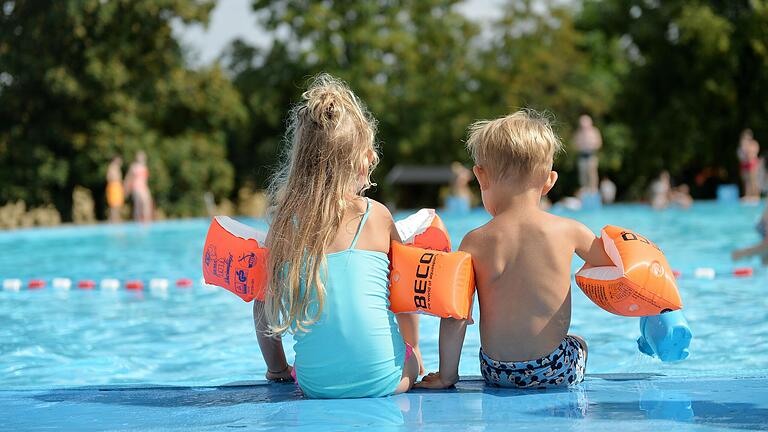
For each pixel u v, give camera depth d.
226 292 6.09
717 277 6.18
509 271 2.63
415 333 2.93
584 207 19.50
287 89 33.16
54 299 5.80
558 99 33.72
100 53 24.84
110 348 3.89
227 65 33.50
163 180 26.70
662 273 2.62
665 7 30.52
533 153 2.65
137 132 26.17
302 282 2.56
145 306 5.38
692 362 3.29
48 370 3.42
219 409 2.37
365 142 2.69
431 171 37.00
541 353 2.60
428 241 2.96
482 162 2.75
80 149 25.95
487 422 2.11
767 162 18.78
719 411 2.17
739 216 14.94
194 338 4.14
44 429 2.15
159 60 26.72
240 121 30.77
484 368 2.72
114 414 2.32
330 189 2.61
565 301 2.62
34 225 24.31
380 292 2.62
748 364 3.22
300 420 2.19
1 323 4.69
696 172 34.22
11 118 25.45
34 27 23.98
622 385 2.60
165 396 2.61
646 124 32.09
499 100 34.66
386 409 2.32
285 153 2.82
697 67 30.03
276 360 2.90
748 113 30.73
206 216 28.61
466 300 2.61
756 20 29.11
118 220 19.30
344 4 32.75
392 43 32.12
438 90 34.03
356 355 2.53
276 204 2.67
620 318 4.46
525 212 2.69
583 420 2.11
